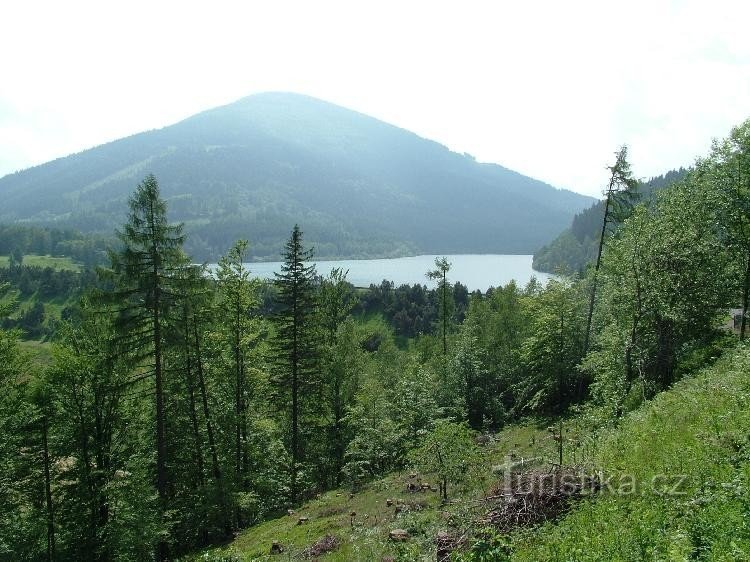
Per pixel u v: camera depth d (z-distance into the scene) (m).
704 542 7.34
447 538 11.31
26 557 22.94
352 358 40.28
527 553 9.22
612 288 25.72
